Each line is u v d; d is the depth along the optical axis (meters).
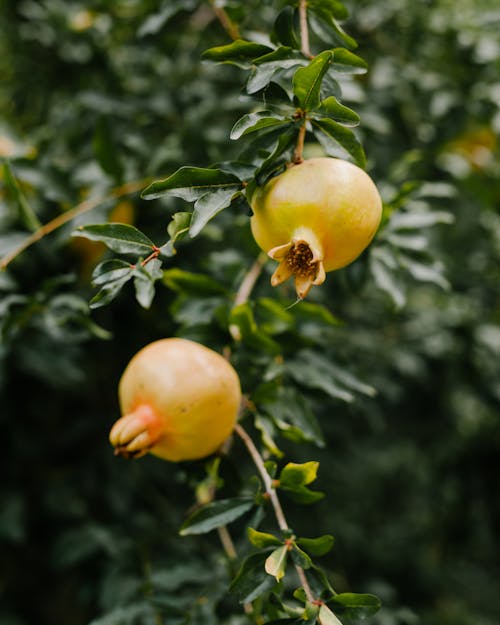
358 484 1.34
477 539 1.44
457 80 0.98
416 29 1.00
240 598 0.54
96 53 1.02
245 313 0.63
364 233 0.51
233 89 0.94
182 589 0.72
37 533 0.99
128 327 0.93
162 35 0.93
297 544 0.55
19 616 1.03
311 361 0.67
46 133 0.94
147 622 0.67
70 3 0.98
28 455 0.96
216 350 0.67
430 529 1.48
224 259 0.72
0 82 1.15
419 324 1.10
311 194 0.50
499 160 1.08
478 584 1.50
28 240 0.72
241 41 0.54
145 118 0.93
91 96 0.90
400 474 1.44
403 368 1.08
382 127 0.86
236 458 1.03
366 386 0.67
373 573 1.37
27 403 0.97
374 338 1.11
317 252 0.50
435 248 1.01
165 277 0.66
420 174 1.02
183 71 0.96
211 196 0.53
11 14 1.04
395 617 0.84
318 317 0.67
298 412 0.64
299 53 0.55
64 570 0.94
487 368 1.08
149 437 0.56
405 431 1.20
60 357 0.89
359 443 1.20
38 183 0.77
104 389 1.01
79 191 0.80
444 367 1.12
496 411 1.13
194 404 0.56
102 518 0.96
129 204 0.81
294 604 0.66
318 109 0.53
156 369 0.57
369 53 0.99
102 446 1.00
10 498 0.94
